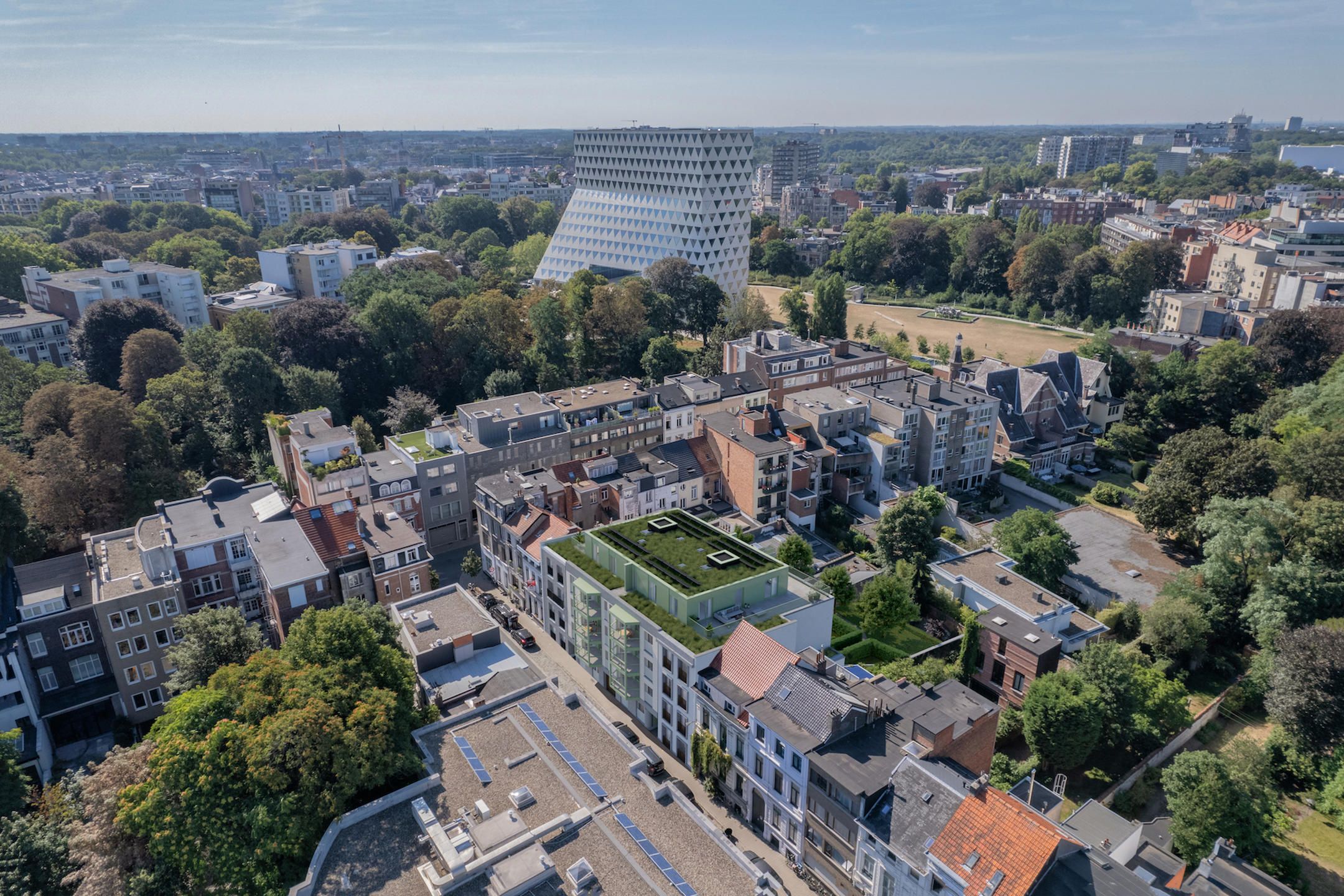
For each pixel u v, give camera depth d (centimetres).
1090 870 5759
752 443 13188
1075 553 12144
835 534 13138
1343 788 8025
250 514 10406
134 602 8900
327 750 6081
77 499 11369
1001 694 9481
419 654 8031
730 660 7975
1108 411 17150
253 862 5900
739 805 7875
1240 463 12144
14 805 6856
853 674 8556
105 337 16675
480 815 5919
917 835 6088
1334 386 14138
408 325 17450
